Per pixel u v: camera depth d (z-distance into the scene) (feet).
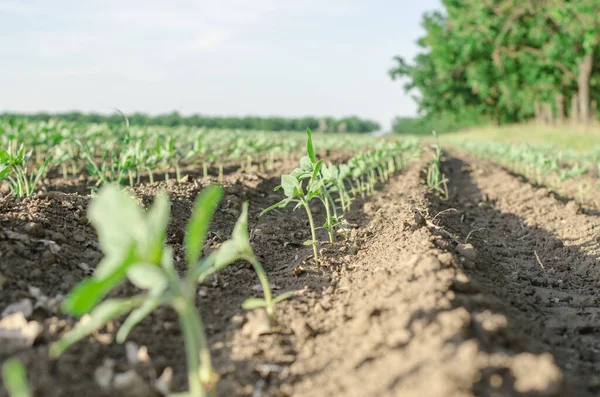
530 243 18.38
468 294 9.63
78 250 11.67
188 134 49.93
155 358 8.02
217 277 11.46
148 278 6.20
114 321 8.46
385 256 12.87
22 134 32.91
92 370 7.34
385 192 24.30
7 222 11.52
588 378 8.19
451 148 67.46
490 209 23.41
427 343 7.38
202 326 9.40
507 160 40.04
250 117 141.69
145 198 16.11
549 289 13.67
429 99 113.80
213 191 5.67
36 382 6.78
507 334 7.97
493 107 121.08
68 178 25.45
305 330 9.11
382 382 6.97
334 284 11.60
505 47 84.64
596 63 82.43
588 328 10.67
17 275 9.43
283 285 11.80
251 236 15.64
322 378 7.72
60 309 8.65
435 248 11.88
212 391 6.73
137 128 41.50
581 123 79.87
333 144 45.50
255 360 8.20
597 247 16.61
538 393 6.42
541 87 90.38
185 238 13.64
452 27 97.55
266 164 34.45
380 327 8.43
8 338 7.48
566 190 28.12
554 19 73.67
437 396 6.21
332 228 16.14
